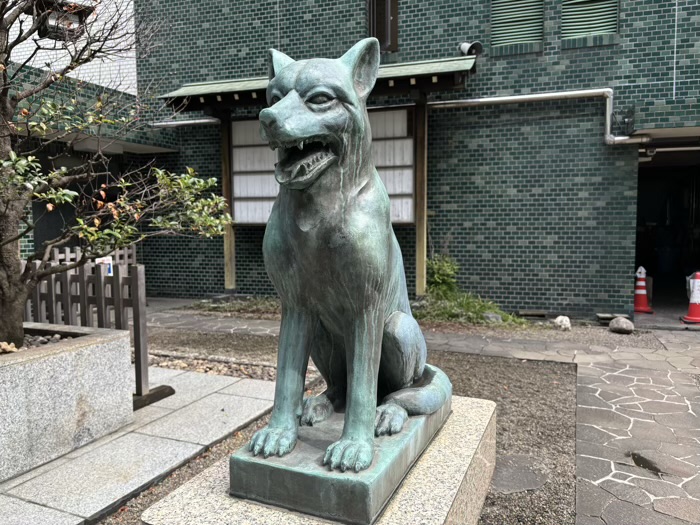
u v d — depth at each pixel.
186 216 3.84
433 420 2.35
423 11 8.48
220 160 10.02
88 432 3.32
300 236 1.74
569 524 2.65
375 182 1.84
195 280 10.36
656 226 15.50
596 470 3.24
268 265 1.89
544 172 8.16
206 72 9.83
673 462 3.35
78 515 2.50
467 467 2.08
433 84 7.54
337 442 1.82
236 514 1.75
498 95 8.24
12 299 3.51
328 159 1.64
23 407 2.91
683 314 8.71
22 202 3.58
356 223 1.72
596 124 7.89
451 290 8.59
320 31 9.08
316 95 1.61
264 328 7.48
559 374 5.31
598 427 3.93
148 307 9.36
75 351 3.22
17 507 2.57
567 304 8.20
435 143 8.61
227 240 9.89
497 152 8.34
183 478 2.98
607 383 5.01
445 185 8.60
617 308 7.99
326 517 1.72
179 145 10.24
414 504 1.80
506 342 6.72
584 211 8.03
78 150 8.61
